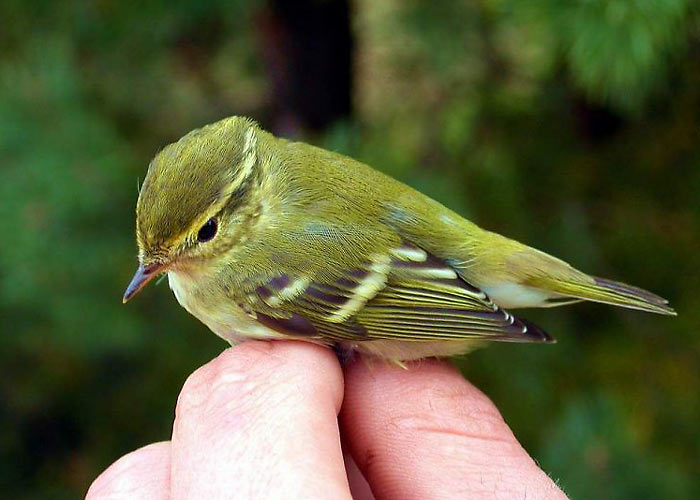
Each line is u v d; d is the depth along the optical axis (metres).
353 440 0.28
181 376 0.36
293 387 0.26
